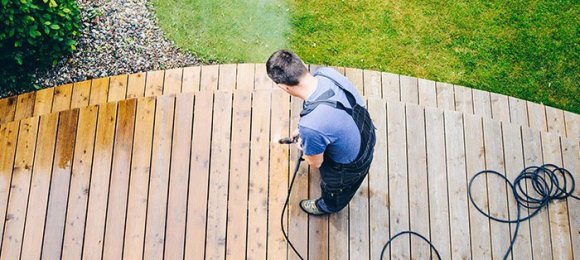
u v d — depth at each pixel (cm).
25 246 367
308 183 386
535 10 539
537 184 403
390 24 527
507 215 392
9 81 473
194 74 455
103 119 406
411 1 538
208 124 404
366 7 533
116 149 395
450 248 378
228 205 379
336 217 379
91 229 370
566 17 538
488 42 524
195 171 388
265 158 394
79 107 439
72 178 386
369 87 460
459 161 406
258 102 412
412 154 405
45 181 386
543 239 388
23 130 404
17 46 441
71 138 400
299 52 510
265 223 375
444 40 523
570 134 462
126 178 385
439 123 417
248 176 388
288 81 255
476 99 468
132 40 504
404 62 512
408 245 376
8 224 373
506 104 469
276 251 368
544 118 466
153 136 399
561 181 412
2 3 407
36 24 437
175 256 364
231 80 453
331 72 268
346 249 371
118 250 365
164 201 378
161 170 388
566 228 393
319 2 533
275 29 520
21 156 395
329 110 257
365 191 389
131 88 450
